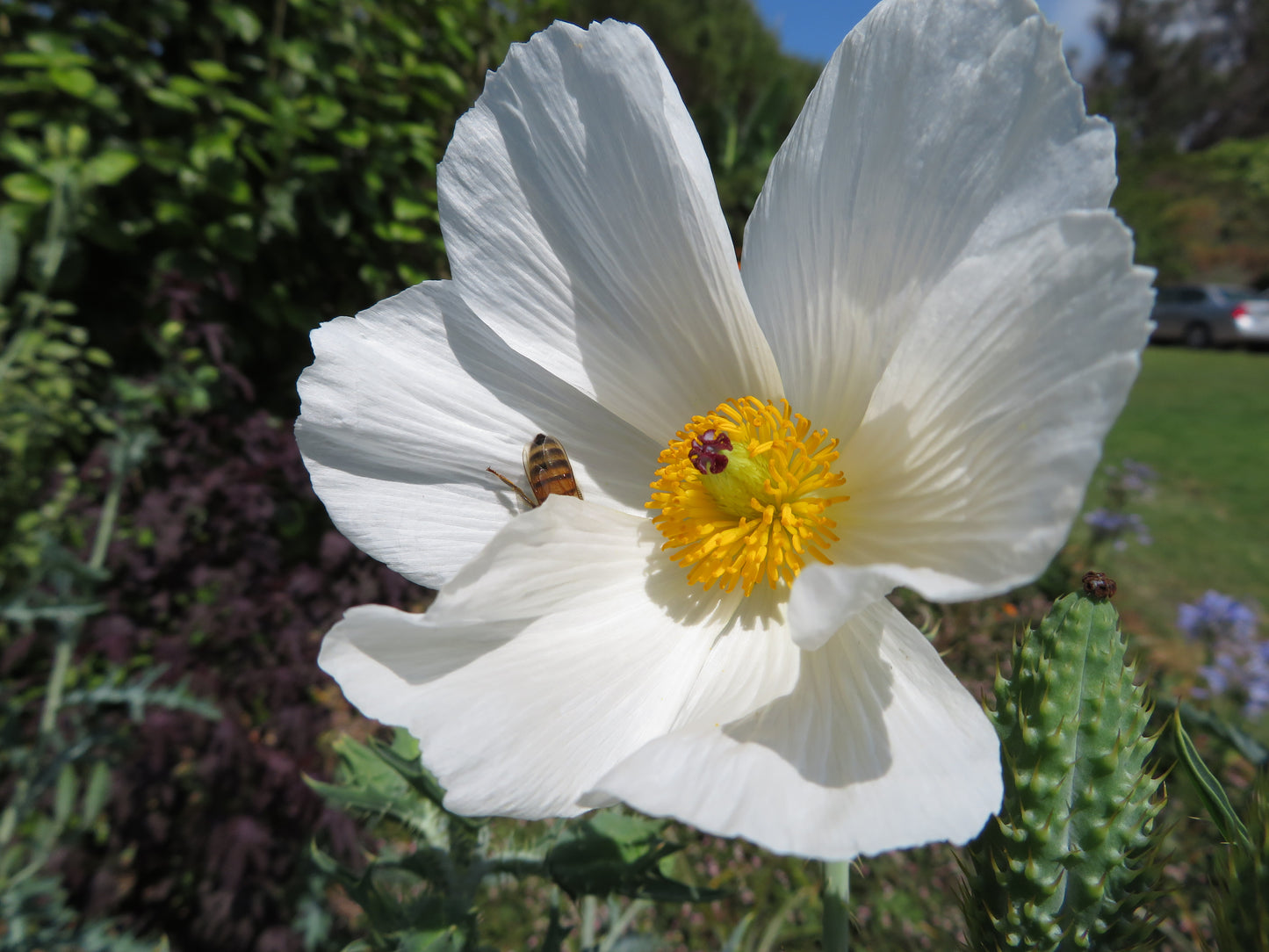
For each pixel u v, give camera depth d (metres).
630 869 0.09
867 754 0.06
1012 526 0.06
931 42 0.07
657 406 0.10
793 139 0.08
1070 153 0.07
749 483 0.09
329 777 0.22
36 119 0.28
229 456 0.27
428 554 0.09
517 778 0.07
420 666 0.08
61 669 0.18
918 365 0.07
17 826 0.17
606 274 0.09
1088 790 0.07
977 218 0.07
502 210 0.09
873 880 0.23
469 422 0.09
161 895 0.21
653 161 0.09
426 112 0.36
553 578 0.09
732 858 0.24
